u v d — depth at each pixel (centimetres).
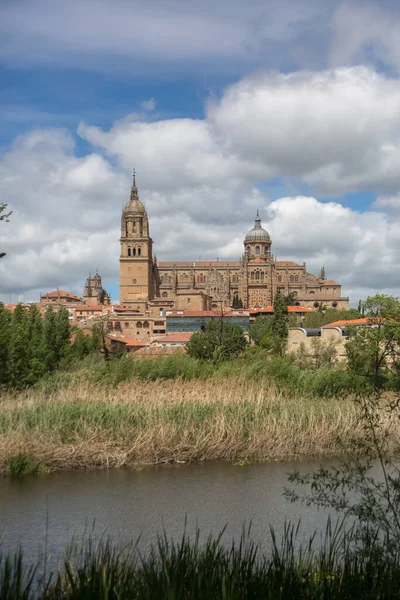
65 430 3681
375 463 3191
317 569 1572
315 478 1850
